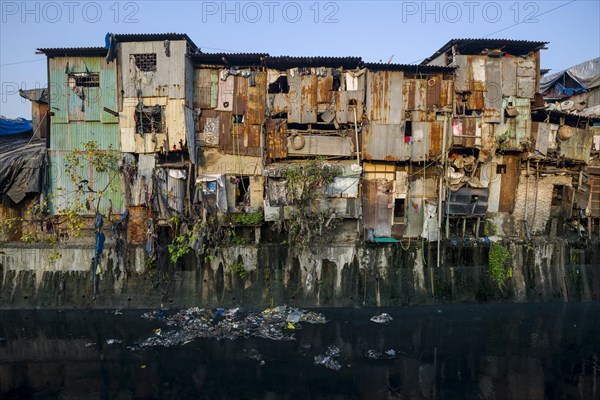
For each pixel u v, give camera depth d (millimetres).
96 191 19344
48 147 19578
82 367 14773
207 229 18875
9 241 19578
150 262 19047
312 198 18938
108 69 19344
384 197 20203
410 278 20031
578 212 22312
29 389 13508
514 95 20562
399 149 19875
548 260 21094
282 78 20531
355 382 13914
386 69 19828
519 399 13094
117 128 19500
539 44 20141
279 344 16266
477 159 20594
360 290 19797
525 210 21547
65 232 19703
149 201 18703
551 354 15938
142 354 15547
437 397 13188
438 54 22172
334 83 20234
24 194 19016
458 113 20469
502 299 20516
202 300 19391
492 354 15867
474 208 20156
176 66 18797
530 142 20938
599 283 21469
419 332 17484
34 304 19219
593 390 13578
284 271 19609
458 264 20328
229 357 15320
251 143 19906
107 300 19250
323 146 19766
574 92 29500
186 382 13906
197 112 19656
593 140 24188
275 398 13039
